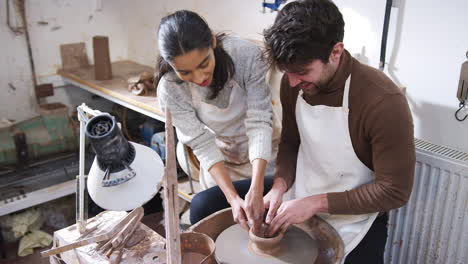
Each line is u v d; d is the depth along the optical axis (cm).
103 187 106
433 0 159
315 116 138
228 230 143
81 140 132
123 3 324
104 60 278
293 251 132
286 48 109
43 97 312
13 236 257
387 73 181
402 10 169
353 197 131
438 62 164
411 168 126
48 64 309
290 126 157
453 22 156
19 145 261
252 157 150
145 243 138
